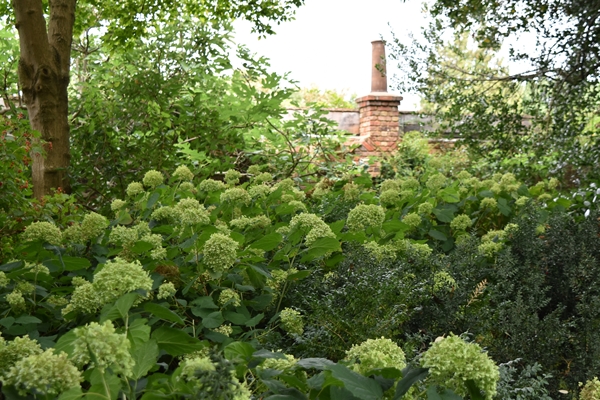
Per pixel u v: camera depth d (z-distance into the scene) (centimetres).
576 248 377
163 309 214
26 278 285
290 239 321
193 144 723
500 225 511
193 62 772
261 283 308
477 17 667
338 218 461
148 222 387
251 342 266
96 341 148
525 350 299
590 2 585
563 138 630
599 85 643
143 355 175
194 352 231
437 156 1027
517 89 675
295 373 183
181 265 306
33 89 566
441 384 163
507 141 674
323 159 823
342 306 300
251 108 721
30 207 396
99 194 652
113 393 156
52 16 586
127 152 644
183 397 164
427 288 321
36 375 139
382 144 1200
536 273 353
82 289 231
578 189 607
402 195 488
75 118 695
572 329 345
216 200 465
